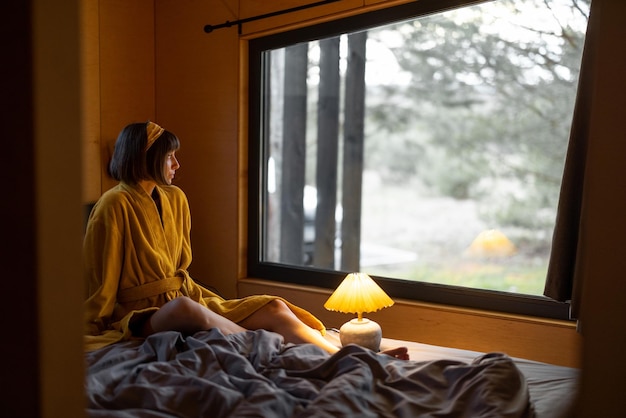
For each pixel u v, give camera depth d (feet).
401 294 9.38
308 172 15.01
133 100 11.00
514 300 8.53
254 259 10.78
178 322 7.25
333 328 9.75
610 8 3.04
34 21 2.90
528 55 12.96
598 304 3.08
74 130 3.12
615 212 3.03
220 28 10.55
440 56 16.14
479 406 4.99
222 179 10.75
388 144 21.70
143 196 8.36
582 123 6.99
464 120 18.74
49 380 3.04
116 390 5.36
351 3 9.17
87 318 7.64
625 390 3.02
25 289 3.02
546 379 6.27
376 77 17.12
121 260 8.03
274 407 4.88
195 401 5.12
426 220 21.04
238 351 6.54
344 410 4.77
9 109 3.00
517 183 14.66
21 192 2.99
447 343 8.84
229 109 10.57
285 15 9.82
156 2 11.22
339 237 17.24
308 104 14.37
